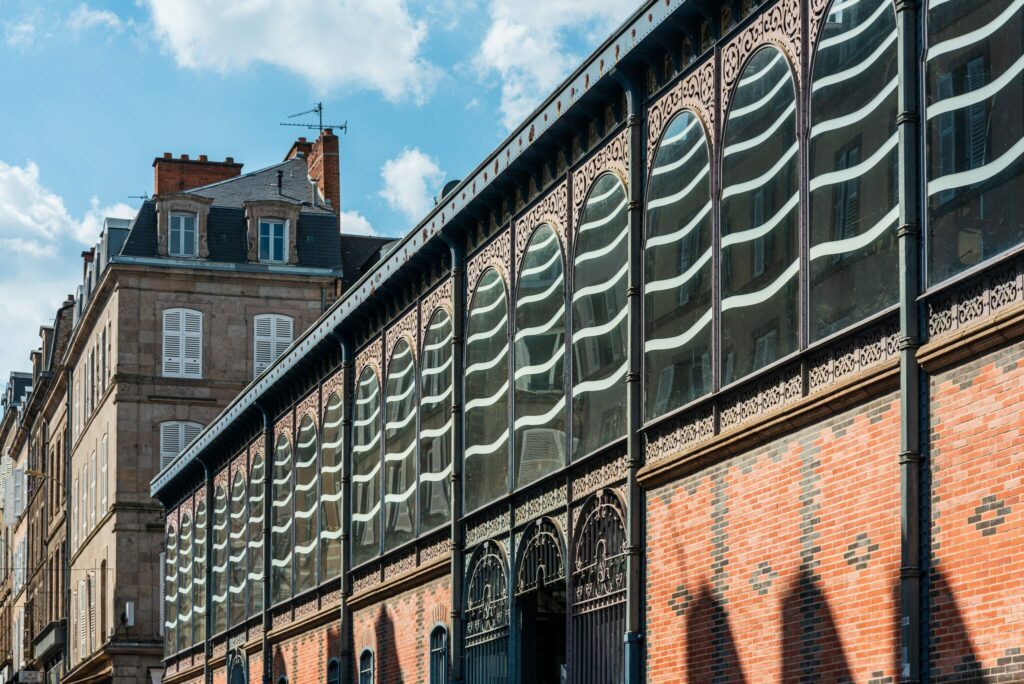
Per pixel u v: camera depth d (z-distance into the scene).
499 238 23.83
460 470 24.59
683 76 18.61
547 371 21.84
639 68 19.53
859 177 15.18
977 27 13.69
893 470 14.27
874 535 14.47
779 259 16.42
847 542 14.85
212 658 39.81
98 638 57.75
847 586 14.80
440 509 25.27
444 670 24.56
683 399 18.11
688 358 18.08
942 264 13.88
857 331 15.01
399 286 27.75
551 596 23.06
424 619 25.70
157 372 56.19
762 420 16.23
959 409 13.47
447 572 24.80
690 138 18.36
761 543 16.28
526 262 22.78
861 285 15.05
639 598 18.66
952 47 13.97
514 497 22.56
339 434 30.66
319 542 31.50
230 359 56.81
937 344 13.65
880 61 14.98
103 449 58.31
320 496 31.67
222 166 65.88
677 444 18.14
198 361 56.59
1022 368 12.79
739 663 16.52
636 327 19.17
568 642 20.47
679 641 17.75
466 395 24.69
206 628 40.25
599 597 19.70
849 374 15.15
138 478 55.53
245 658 36.50
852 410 14.97
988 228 13.38
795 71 16.33
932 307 13.95
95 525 58.94
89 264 67.81
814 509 15.42
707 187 17.91
